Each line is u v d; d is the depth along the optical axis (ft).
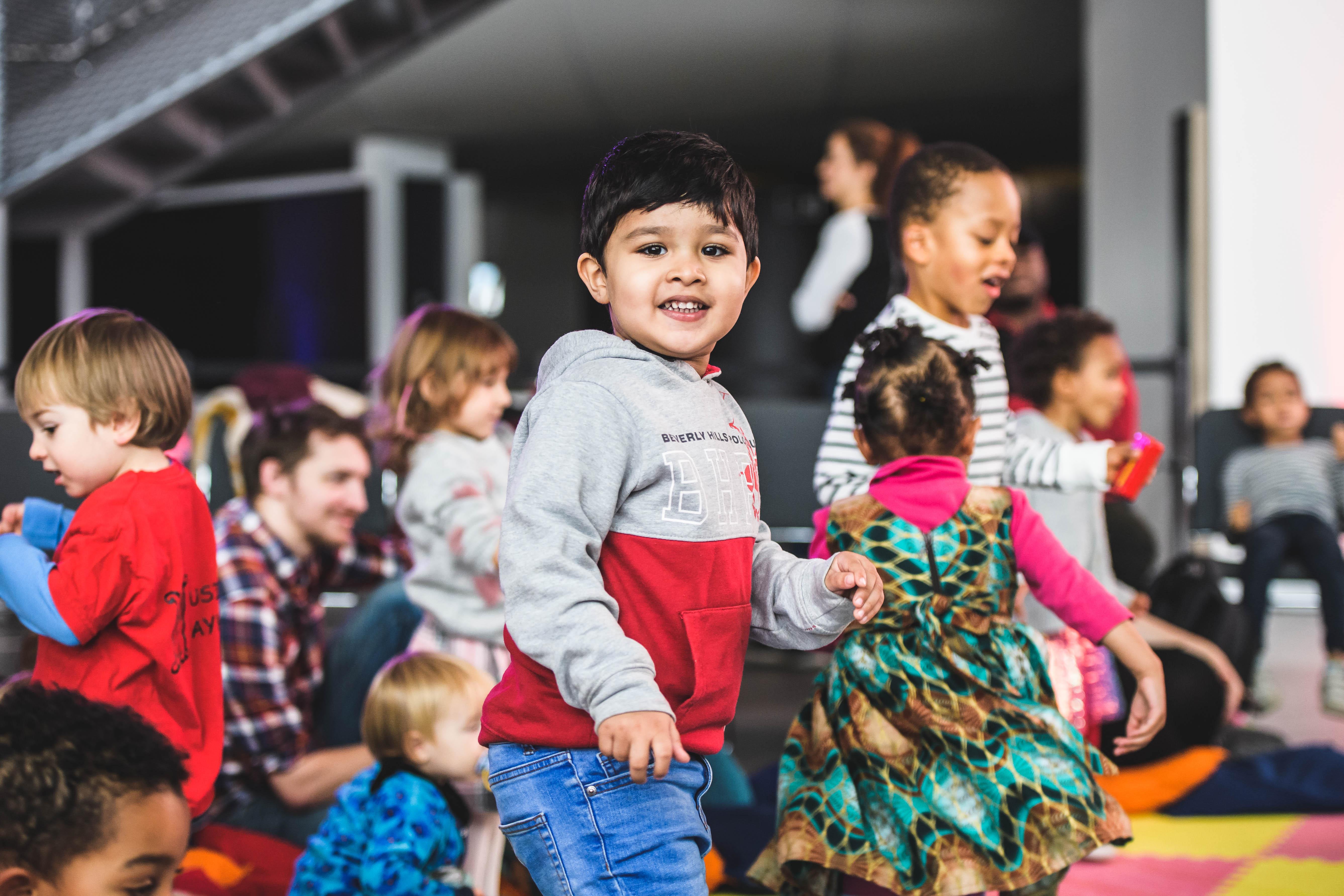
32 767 3.18
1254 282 19.53
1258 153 19.51
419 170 36.35
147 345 5.06
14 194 21.16
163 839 3.30
